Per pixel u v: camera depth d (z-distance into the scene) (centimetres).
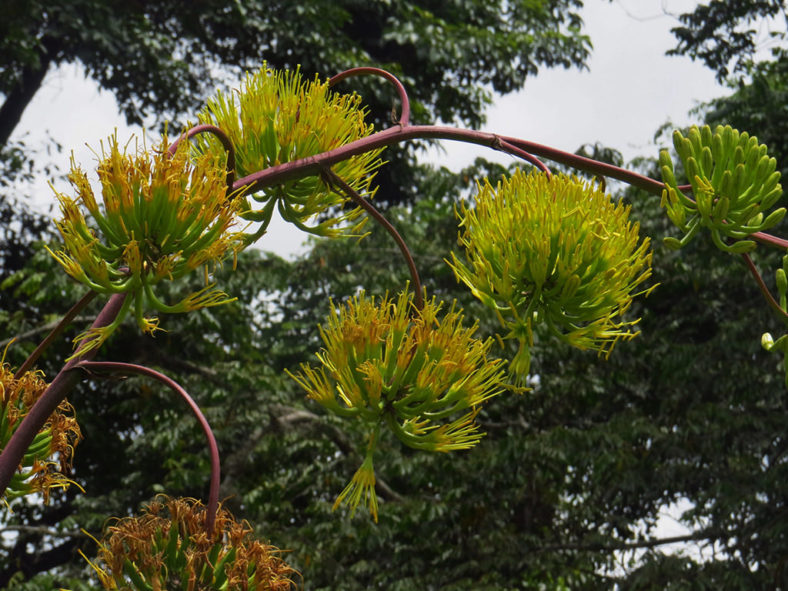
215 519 104
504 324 118
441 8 1321
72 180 100
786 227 811
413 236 1067
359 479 115
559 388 857
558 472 840
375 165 143
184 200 99
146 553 102
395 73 1167
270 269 1030
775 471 768
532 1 1348
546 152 129
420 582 821
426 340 115
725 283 889
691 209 132
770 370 814
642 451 854
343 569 822
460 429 117
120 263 104
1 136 1125
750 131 834
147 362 961
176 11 1134
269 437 888
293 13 1146
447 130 128
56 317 922
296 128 135
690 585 747
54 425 121
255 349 1076
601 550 852
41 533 876
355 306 119
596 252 117
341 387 115
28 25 1003
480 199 121
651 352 862
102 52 1080
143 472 960
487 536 849
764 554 786
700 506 781
